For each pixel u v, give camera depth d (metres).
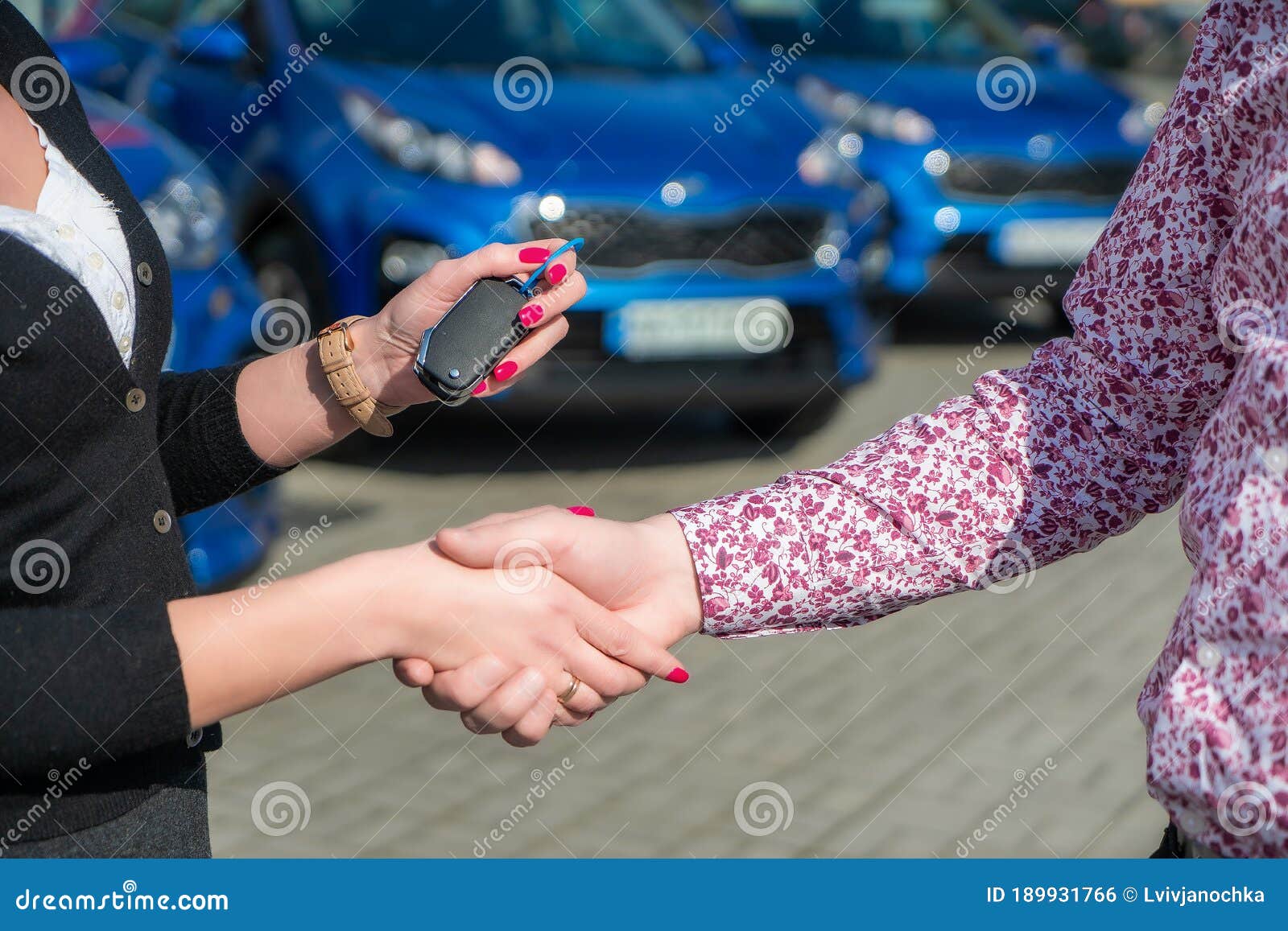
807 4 7.32
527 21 5.30
